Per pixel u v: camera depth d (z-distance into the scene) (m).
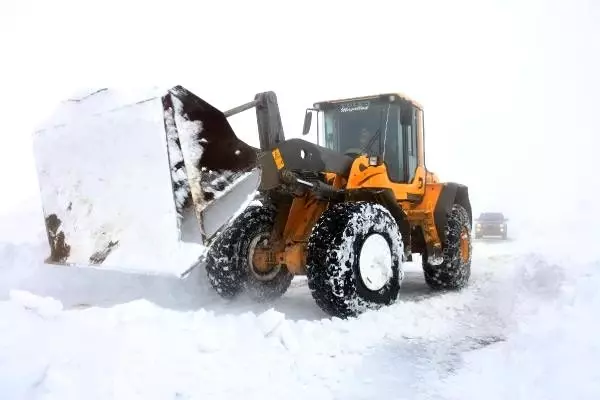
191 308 4.46
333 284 3.91
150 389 2.46
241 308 4.53
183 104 3.49
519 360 2.96
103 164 3.68
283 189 4.37
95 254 3.66
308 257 4.04
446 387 2.69
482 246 12.81
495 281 6.42
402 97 5.49
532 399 2.45
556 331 3.35
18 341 2.79
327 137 5.85
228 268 4.69
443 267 5.70
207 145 3.55
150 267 3.37
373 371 2.94
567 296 4.14
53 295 4.79
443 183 6.01
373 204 4.39
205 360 2.87
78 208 3.81
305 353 3.18
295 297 5.28
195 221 3.41
